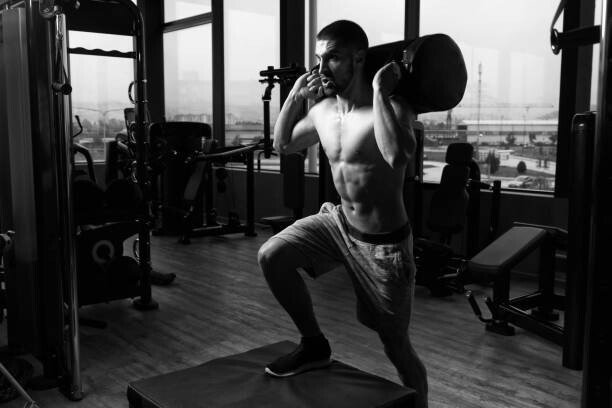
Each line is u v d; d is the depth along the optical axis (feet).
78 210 11.97
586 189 9.34
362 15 20.30
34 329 9.12
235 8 25.00
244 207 25.08
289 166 18.54
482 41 16.87
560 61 15.26
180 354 10.59
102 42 27.76
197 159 20.59
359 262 6.24
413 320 12.43
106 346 10.96
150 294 13.29
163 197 22.41
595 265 5.37
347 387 5.84
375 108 5.48
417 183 15.57
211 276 16.15
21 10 8.38
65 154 8.36
